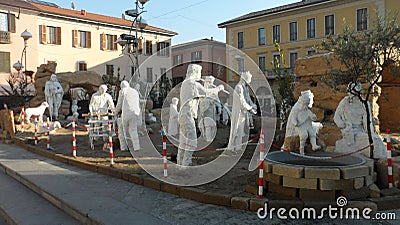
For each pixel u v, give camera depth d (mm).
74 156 10414
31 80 27953
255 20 41438
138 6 17891
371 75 7117
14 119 17062
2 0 32750
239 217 5355
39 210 6539
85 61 38656
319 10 36344
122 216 5469
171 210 5730
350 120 7918
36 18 34750
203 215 5461
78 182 7820
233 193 6211
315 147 7516
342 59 7082
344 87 9586
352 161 6363
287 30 38969
